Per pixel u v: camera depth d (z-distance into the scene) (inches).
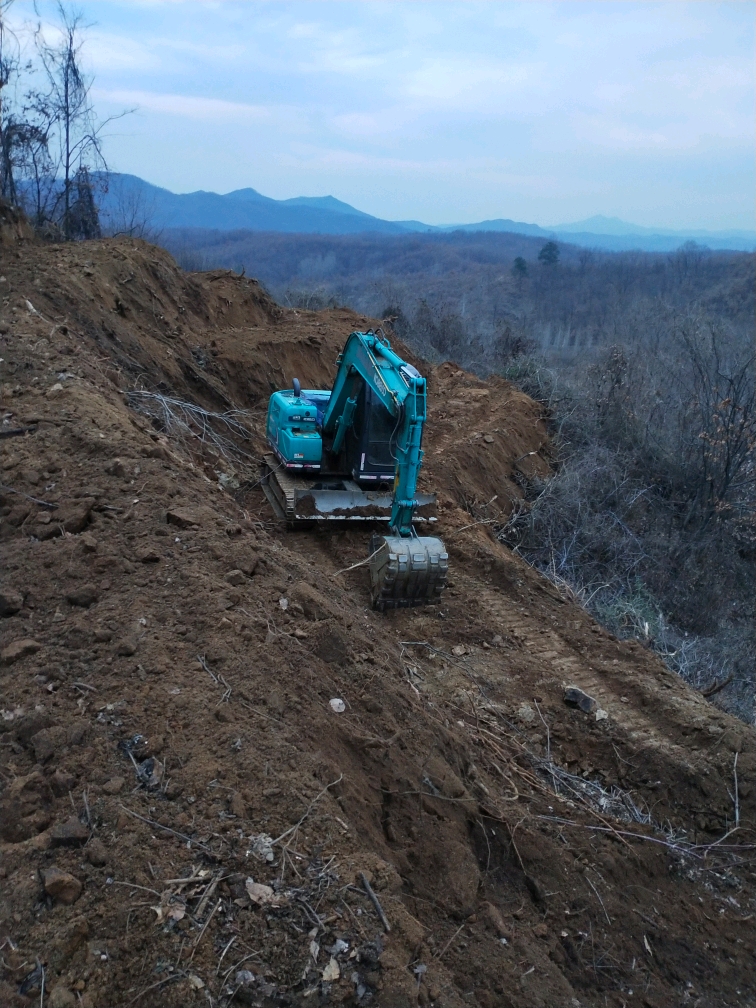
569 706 345.1
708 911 264.8
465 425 738.2
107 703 199.2
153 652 219.0
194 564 263.4
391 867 176.4
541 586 455.2
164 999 140.1
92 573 250.7
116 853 160.6
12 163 708.0
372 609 378.0
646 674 377.1
